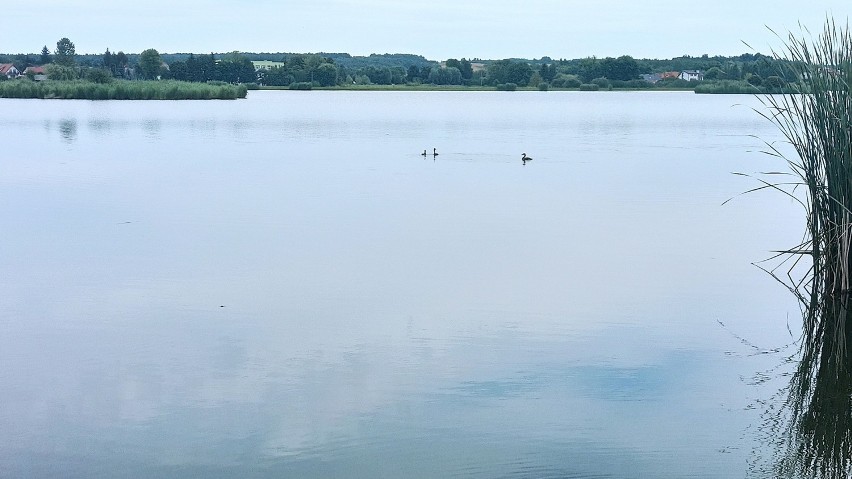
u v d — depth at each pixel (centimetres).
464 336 1309
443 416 1031
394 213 2352
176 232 2061
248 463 919
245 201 2544
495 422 1017
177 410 1045
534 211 2395
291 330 1331
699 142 4703
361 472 902
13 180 2969
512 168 3459
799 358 1232
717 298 1521
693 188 2858
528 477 893
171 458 930
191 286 1574
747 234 2072
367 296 1516
